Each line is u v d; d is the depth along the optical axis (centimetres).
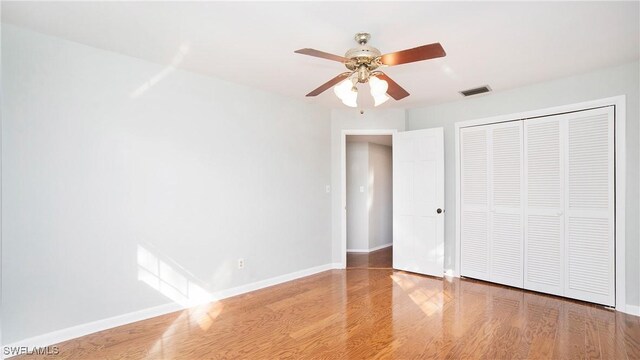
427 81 324
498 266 362
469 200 386
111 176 256
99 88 250
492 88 347
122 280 261
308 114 413
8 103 214
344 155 445
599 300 297
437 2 184
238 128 338
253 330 252
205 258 312
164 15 200
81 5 189
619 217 286
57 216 232
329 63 281
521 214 344
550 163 325
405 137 428
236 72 304
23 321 220
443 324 261
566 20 204
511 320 268
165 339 238
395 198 438
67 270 236
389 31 219
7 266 215
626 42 237
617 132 287
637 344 228
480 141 376
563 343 229
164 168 285
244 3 186
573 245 312
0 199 212
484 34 224
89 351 221
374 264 465
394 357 213
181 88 296
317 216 424
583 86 305
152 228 277
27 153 221
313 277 400
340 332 248
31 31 222
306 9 192
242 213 342
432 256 402
